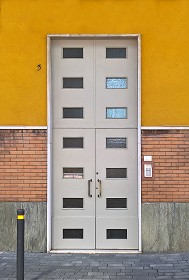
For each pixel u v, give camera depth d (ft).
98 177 31.35
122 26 30.86
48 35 30.91
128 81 31.53
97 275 25.39
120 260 28.60
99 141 31.45
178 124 30.63
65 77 31.58
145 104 30.73
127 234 31.04
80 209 31.22
